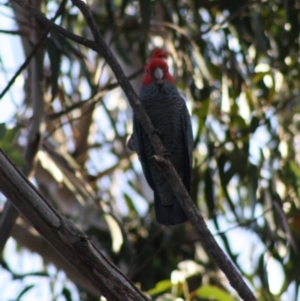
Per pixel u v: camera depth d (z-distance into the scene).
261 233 11.38
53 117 10.95
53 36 9.89
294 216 11.55
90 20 6.60
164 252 11.73
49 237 5.78
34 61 10.39
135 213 13.08
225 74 11.97
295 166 11.76
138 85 12.85
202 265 11.84
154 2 11.42
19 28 11.37
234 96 11.97
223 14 11.97
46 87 11.89
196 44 11.86
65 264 11.27
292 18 11.62
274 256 11.30
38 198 5.73
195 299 10.30
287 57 12.59
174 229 11.75
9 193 5.71
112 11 11.39
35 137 10.02
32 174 9.97
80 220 11.97
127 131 13.92
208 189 11.26
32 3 10.38
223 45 11.88
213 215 11.21
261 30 11.38
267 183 11.62
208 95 11.59
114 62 6.70
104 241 11.72
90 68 13.01
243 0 11.52
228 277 6.02
